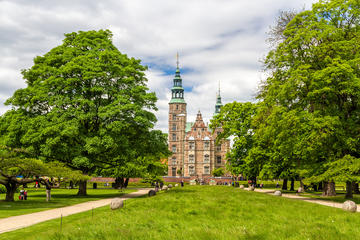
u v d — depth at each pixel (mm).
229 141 118812
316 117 29047
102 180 79812
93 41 35656
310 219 18453
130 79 33844
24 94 33156
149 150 36469
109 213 18719
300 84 30469
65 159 33781
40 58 35688
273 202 25203
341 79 28422
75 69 32344
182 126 120688
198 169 115375
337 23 32125
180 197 27562
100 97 34031
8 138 31766
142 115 33312
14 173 28484
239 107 52719
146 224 16328
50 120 31859
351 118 30141
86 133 33000
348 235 14602
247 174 51094
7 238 12773
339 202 28469
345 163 27203
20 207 23297
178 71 126000
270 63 35938
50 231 13625
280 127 31625
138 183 76312
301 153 35438
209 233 14328
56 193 40719
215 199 26266
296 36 30953
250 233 14602
